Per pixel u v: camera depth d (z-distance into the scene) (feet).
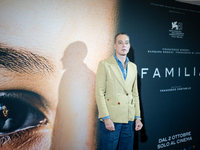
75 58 6.07
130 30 6.86
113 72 5.38
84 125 6.42
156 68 7.58
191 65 8.52
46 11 5.53
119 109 5.33
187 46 8.34
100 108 5.18
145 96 7.39
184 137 8.59
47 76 5.70
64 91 5.99
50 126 5.85
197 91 8.81
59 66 5.85
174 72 8.07
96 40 6.33
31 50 5.42
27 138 5.55
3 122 5.19
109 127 5.12
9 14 5.08
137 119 5.90
